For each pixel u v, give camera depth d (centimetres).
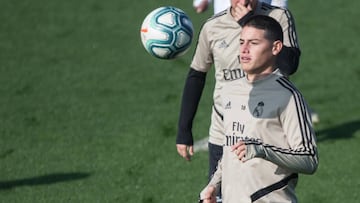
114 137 3231
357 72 4169
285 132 1659
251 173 1672
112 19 5291
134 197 2614
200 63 2059
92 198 2611
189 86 2075
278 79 1681
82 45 4753
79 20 5281
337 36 4831
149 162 2936
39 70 4281
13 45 4778
